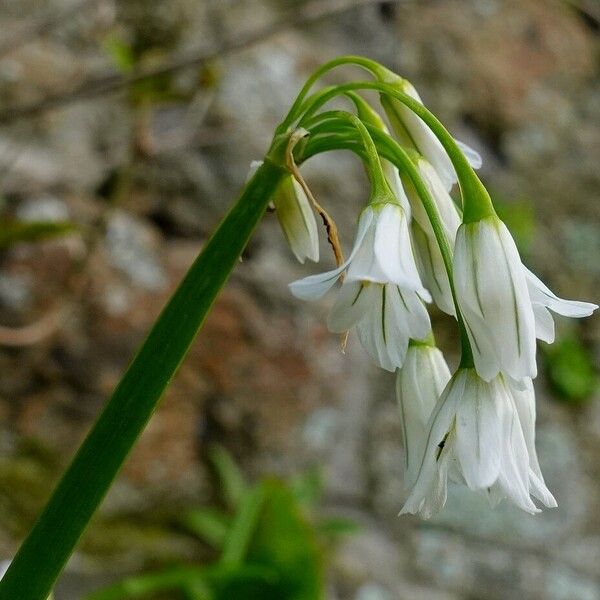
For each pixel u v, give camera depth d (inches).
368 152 9.3
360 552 18.7
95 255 17.7
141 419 9.5
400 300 9.2
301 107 9.7
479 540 19.7
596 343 22.2
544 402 21.2
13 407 17.1
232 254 9.5
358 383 19.6
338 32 21.6
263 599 14.8
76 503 9.5
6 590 9.5
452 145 9.2
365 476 19.3
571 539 20.3
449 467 9.4
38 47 18.6
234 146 19.6
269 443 18.5
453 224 9.6
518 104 23.2
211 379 18.3
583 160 23.5
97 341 17.6
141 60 18.3
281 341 18.8
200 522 17.0
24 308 17.0
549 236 22.7
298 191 9.8
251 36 15.7
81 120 18.6
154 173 18.9
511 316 9.0
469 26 23.2
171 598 16.7
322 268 19.8
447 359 20.7
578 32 24.8
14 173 17.7
